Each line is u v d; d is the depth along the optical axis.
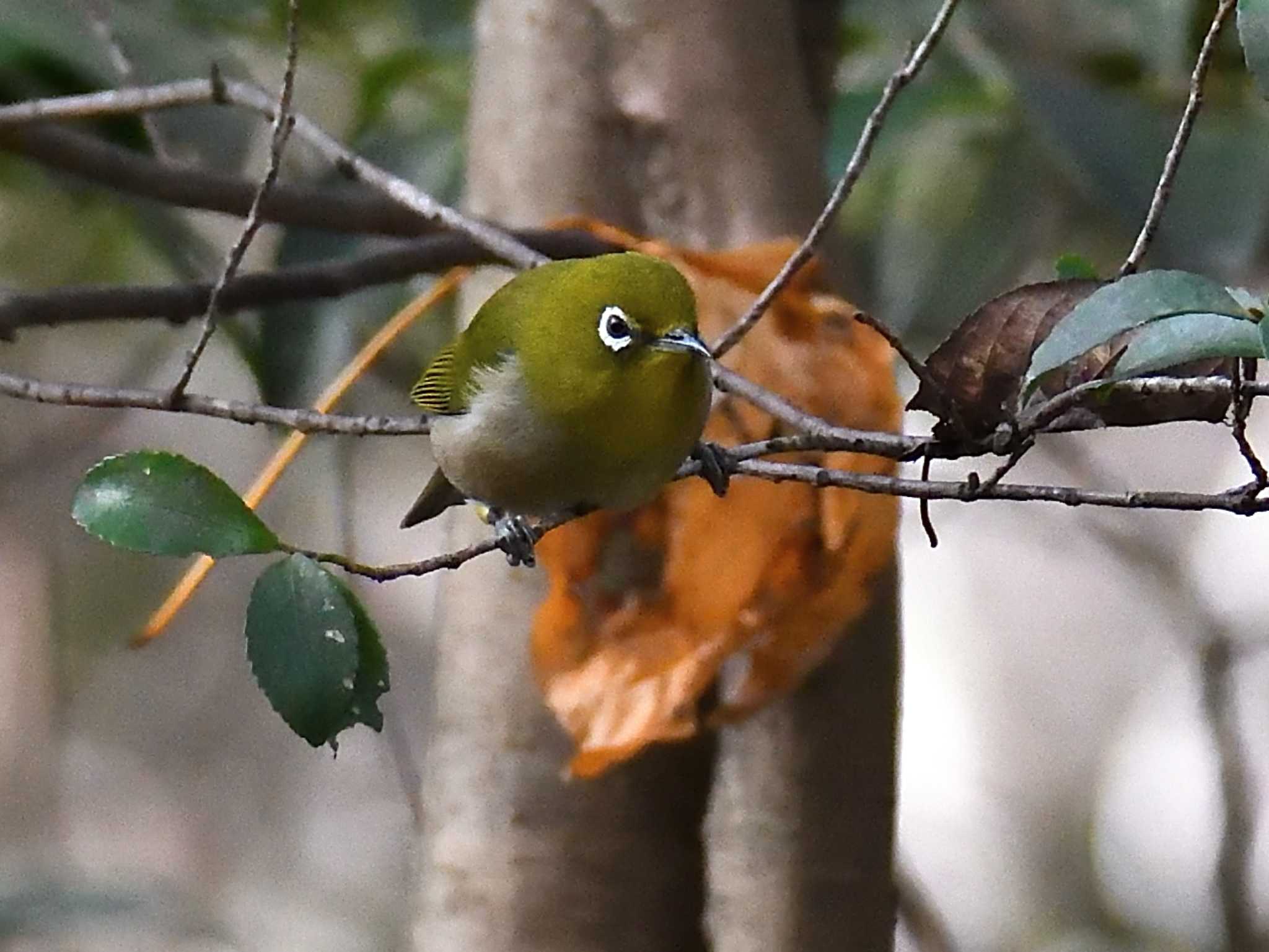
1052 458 14.66
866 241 11.80
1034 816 17.58
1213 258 9.24
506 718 7.51
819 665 7.33
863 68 11.95
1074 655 18.23
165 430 16.77
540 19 8.05
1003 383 5.22
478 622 7.66
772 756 7.37
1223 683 12.12
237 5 10.82
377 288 10.15
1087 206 11.51
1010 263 11.16
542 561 7.21
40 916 11.30
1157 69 10.59
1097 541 16.08
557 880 7.42
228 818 18.67
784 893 7.35
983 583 18.59
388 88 10.52
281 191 8.02
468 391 7.22
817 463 6.96
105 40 9.17
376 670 5.28
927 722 18.36
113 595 17.03
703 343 6.58
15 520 16.66
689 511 7.01
